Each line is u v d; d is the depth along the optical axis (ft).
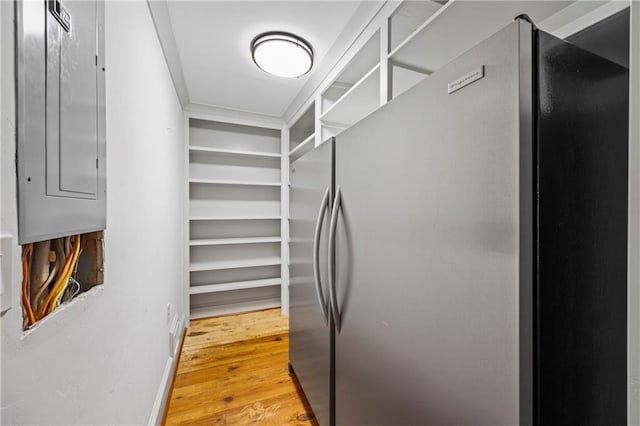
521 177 1.59
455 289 2.01
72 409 2.00
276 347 7.52
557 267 1.70
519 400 1.59
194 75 7.06
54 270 1.93
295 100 8.56
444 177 2.09
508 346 1.64
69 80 1.92
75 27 2.00
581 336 1.81
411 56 4.44
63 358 1.90
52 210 1.73
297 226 5.75
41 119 1.63
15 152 1.44
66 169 1.88
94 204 2.29
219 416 4.94
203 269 9.18
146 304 4.07
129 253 3.30
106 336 2.60
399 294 2.61
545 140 1.65
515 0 3.20
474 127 1.84
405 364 2.54
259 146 10.52
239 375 6.18
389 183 2.74
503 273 1.67
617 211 1.99
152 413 4.37
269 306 10.67
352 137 3.43
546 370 1.66
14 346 1.46
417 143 2.36
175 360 6.23
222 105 9.02
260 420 4.85
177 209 7.60
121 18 3.11
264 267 10.64
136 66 3.68
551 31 3.26
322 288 4.32
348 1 4.61
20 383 1.50
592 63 1.89
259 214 10.57
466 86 1.90
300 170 5.57
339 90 7.06
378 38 4.98
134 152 3.55
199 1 4.58
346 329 3.60
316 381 4.61
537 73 1.62
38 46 1.60
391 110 2.70
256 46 5.67
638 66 1.31
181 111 8.45
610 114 1.98
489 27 3.80
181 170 8.49
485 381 1.78
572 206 1.77
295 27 5.25
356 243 3.35
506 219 1.65
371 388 3.07
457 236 1.98
